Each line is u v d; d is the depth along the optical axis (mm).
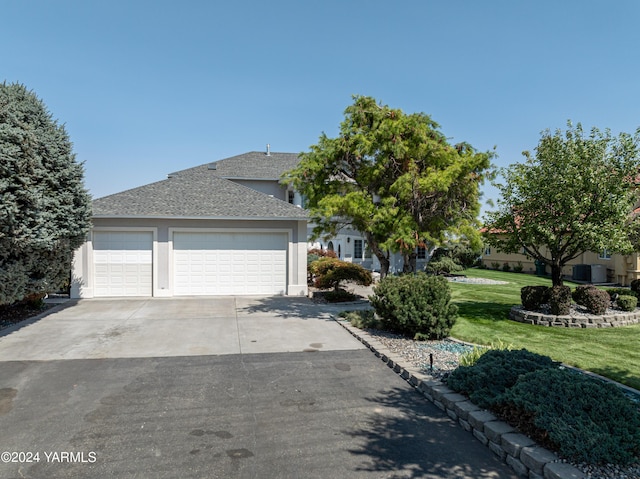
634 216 11781
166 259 14797
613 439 3641
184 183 16938
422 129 9586
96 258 14516
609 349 8125
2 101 9578
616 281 20375
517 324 10625
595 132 10391
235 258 15367
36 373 6547
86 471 3787
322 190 10906
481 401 4809
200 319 10945
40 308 12273
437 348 7844
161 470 3818
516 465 3850
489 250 31094
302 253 15656
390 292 8797
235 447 4262
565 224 10203
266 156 28469
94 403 5375
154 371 6684
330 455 4117
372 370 6816
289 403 5430
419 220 10062
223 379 6332
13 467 3844
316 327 10008
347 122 10492
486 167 9445
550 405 4023
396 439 4469
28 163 9555
